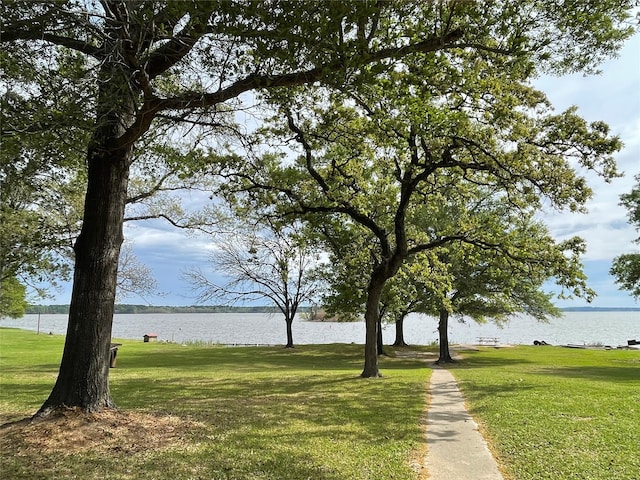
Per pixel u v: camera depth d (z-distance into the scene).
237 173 14.19
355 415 8.97
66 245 14.99
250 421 8.23
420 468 6.05
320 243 22.17
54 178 8.94
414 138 13.92
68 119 6.04
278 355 29.45
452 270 25.67
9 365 19.45
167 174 14.85
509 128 12.34
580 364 24.59
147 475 5.54
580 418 8.83
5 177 6.84
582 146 12.09
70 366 7.55
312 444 6.93
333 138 13.21
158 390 11.59
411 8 6.69
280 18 5.41
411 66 7.71
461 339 67.38
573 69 8.27
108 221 7.82
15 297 30.03
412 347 39.62
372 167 17.14
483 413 9.35
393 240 19.17
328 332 84.38
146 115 7.04
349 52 5.80
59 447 6.28
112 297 7.91
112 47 6.04
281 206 15.22
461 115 9.67
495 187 14.72
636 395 11.30
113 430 7.01
